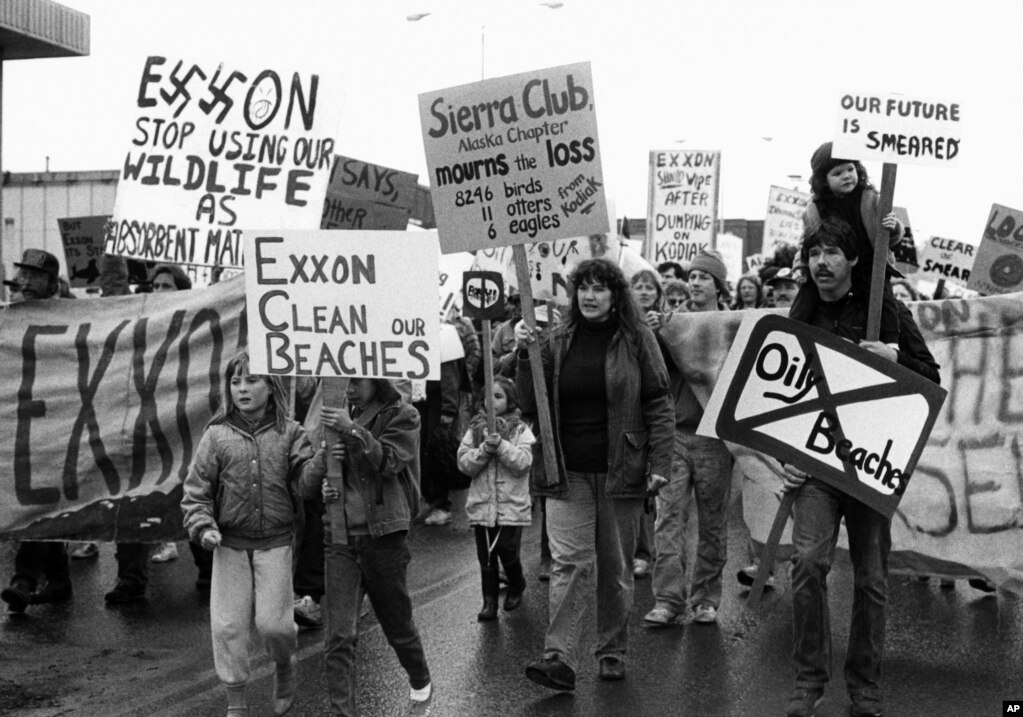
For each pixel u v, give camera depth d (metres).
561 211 6.86
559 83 6.84
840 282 6.13
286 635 5.89
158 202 9.09
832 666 7.07
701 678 6.79
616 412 6.52
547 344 6.74
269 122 9.05
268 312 5.82
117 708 6.41
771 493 8.18
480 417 8.42
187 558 10.59
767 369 6.07
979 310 8.06
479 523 8.26
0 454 8.75
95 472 8.73
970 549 7.89
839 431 5.94
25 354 8.84
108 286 10.95
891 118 6.34
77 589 9.30
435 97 6.96
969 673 6.93
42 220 23.72
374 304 5.77
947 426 8.03
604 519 6.66
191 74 9.12
